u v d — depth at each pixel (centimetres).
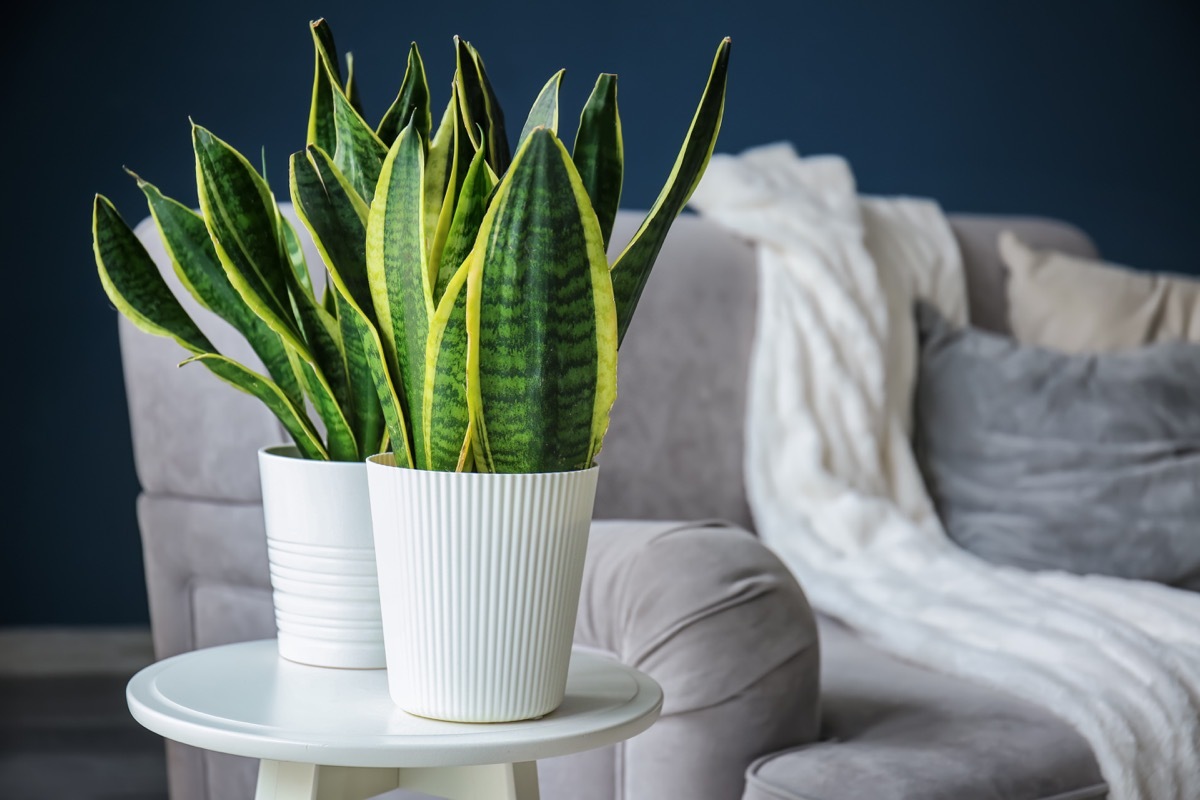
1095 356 191
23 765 230
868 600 152
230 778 153
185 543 156
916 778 103
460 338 71
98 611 310
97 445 309
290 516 88
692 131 76
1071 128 328
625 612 115
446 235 78
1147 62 330
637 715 78
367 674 88
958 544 185
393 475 75
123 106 305
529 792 87
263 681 84
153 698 79
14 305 304
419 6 308
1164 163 332
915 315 203
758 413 177
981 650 132
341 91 86
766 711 109
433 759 70
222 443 149
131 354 160
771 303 181
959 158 323
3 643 303
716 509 175
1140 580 171
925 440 194
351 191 83
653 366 172
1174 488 176
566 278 69
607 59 313
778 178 199
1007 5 322
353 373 89
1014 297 212
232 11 306
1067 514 176
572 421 73
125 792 217
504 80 310
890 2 318
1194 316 212
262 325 93
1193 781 121
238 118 309
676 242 181
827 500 174
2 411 305
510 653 74
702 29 315
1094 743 116
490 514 73
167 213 92
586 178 82
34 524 307
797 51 316
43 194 304
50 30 301
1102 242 331
